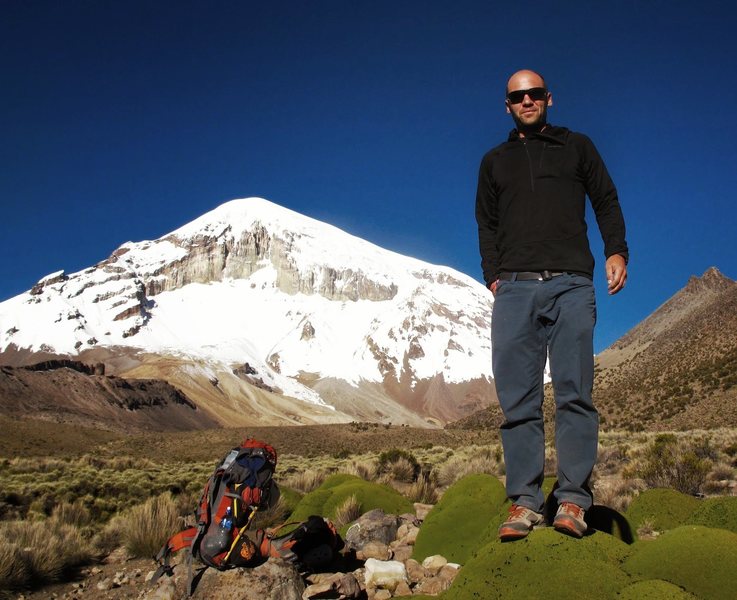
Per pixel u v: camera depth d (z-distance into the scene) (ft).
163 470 108.27
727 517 15.35
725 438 77.97
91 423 454.40
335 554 19.16
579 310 11.36
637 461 56.29
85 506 53.21
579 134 12.14
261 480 15.31
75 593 24.58
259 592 13.87
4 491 57.98
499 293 12.05
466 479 22.12
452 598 11.30
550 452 68.39
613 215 11.91
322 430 320.50
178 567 15.24
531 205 11.82
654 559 11.39
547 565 10.83
